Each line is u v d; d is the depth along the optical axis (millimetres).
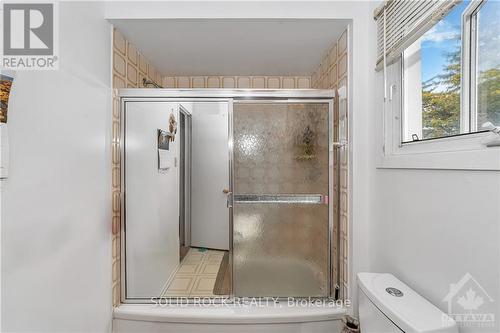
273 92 1399
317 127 1429
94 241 1160
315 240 1456
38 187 831
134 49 1609
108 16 1245
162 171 1893
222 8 1249
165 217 1937
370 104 1247
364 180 1267
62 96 939
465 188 730
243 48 1630
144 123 1606
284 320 1293
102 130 1223
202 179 2883
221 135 2824
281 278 1458
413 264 950
